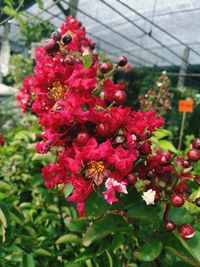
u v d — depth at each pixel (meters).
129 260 0.23
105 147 0.15
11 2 0.28
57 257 0.26
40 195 0.32
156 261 0.18
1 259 0.24
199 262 0.16
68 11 0.83
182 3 0.85
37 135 0.39
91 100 0.16
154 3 0.87
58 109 0.17
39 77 0.18
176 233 0.16
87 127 0.17
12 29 1.26
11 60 0.93
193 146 0.17
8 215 0.20
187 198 0.17
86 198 0.17
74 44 0.24
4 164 0.38
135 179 0.16
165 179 0.17
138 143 0.17
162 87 0.58
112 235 0.20
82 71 0.17
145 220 0.17
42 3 0.30
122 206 0.17
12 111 0.89
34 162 0.35
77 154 0.15
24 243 0.25
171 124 1.20
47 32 0.83
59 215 0.30
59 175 0.17
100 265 0.22
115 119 0.16
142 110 0.53
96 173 0.16
